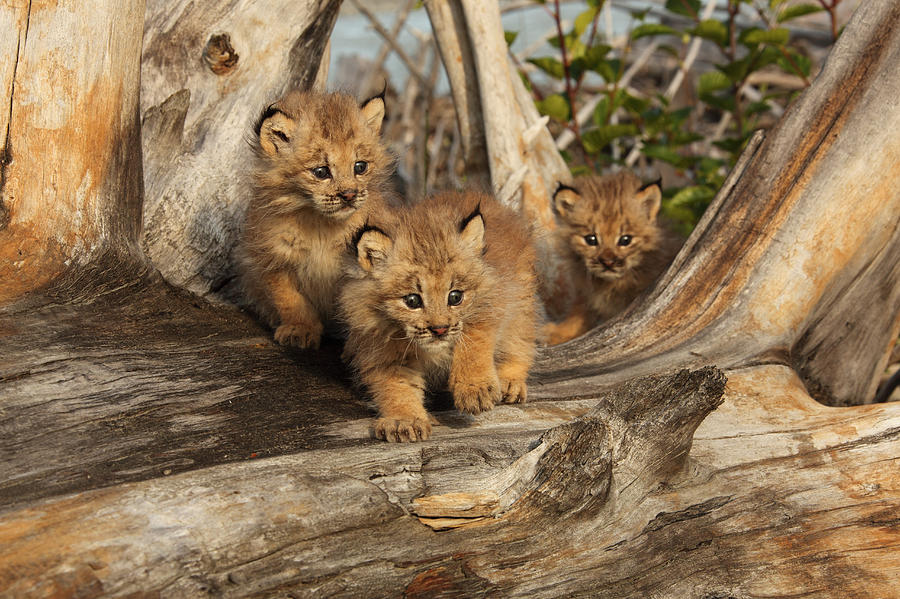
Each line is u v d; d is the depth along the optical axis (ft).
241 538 22.74
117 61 33.27
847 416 31.53
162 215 41.09
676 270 39.14
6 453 24.75
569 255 49.21
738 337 36.88
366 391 32.01
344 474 25.16
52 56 32.01
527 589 24.75
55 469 24.27
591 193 48.42
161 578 21.67
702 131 77.56
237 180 43.16
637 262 47.67
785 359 35.94
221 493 23.47
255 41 45.16
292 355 34.81
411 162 74.43
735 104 57.36
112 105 33.42
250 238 38.09
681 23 83.35
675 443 26.76
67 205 32.71
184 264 41.34
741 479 28.58
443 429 29.66
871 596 26.27
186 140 43.19
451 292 29.68
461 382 30.07
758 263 37.42
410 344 30.50
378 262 30.37
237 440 27.04
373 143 38.42
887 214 36.55
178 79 43.80
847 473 29.19
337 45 105.60
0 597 20.39
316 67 47.50
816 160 36.99
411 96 79.20
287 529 23.24
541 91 79.61
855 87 36.60
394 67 99.50
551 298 50.88
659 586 25.62
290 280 38.27
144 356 31.50
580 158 71.77
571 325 48.98
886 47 36.11
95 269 33.60
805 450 30.01
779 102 78.38
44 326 31.40
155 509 22.67
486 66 48.37
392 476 25.36
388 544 24.11
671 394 26.81
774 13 66.13
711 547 26.63
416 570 24.08
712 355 36.24
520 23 102.37
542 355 38.50
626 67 84.94
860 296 38.27
